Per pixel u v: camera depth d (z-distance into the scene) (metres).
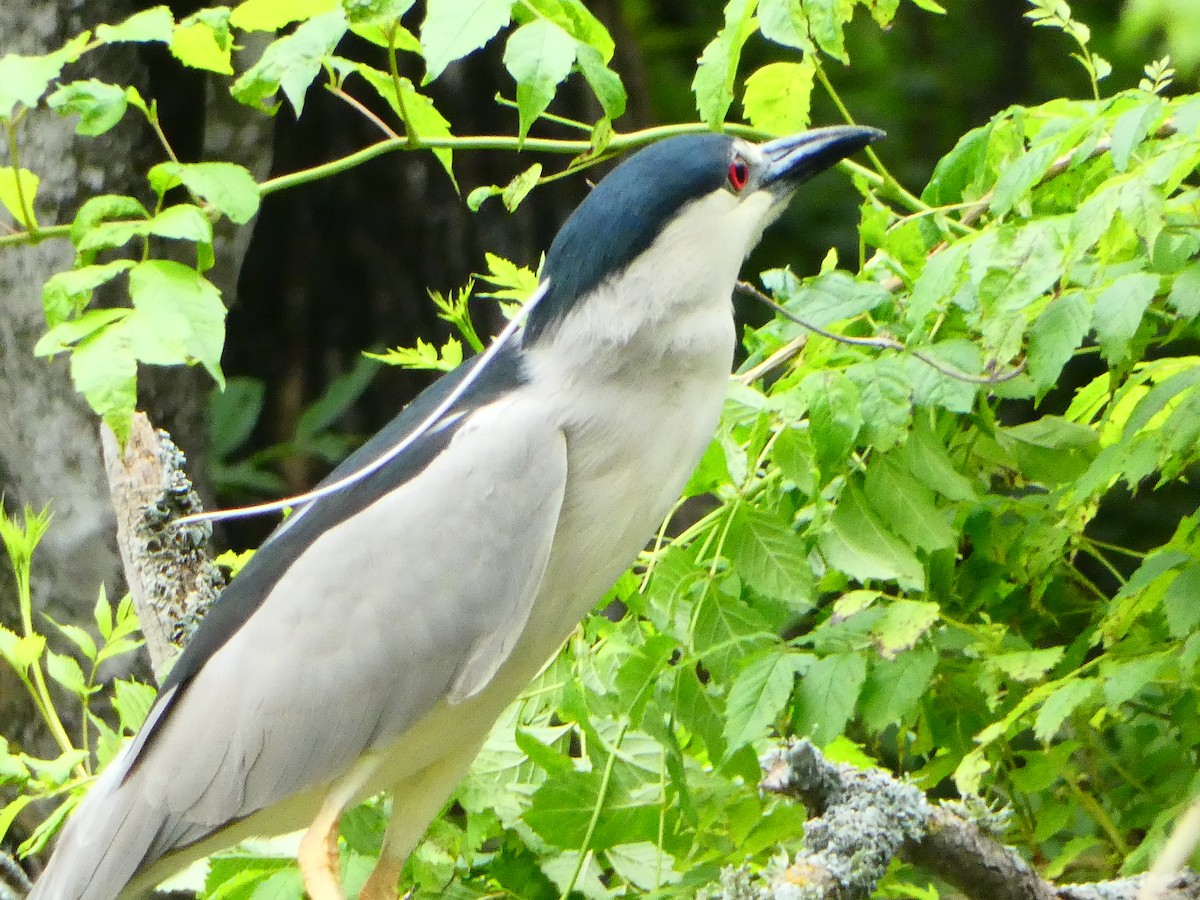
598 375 5.11
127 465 5.82
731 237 5.32
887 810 4.44
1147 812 5.63
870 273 5.96
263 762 5.09
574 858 5.50
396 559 5.02
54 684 8.25
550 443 5.06
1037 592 5.97
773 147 5.64
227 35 5.43
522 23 5.67
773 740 5.71
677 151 5.25
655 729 5.29
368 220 11.69
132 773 5.23
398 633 5.00
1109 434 5.99
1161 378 5.57
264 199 11.65
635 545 5.35
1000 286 5.08
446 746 5.31
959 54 14.37
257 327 12.05
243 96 5.38
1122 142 4.83
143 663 8.32
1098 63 5.91
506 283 6.18
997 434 6.02
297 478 12.05
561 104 11.27
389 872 5.41
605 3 11.37
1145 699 5.92
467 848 5.63
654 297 5.11
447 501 5.02
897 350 5.64
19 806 5.71
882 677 5.35
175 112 8.62
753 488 5.77
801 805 5.23
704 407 5.29
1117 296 4.96
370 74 5.88
